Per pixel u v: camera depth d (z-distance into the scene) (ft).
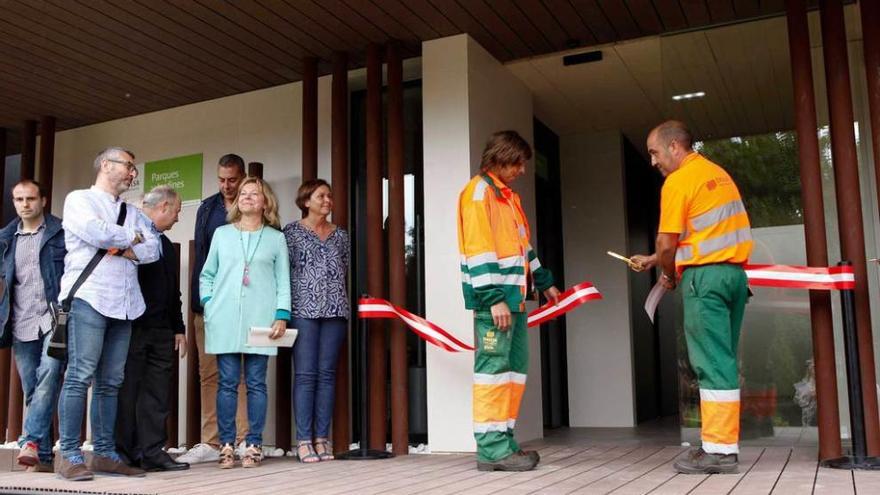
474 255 12.44
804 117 13.79
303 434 14.94
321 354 15.31
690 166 12.27
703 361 11.96
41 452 13.97
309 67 18.43
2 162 22.90
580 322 23.25
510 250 12.84
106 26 16.70
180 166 21.15
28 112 21.74
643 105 21.54
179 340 14.57
